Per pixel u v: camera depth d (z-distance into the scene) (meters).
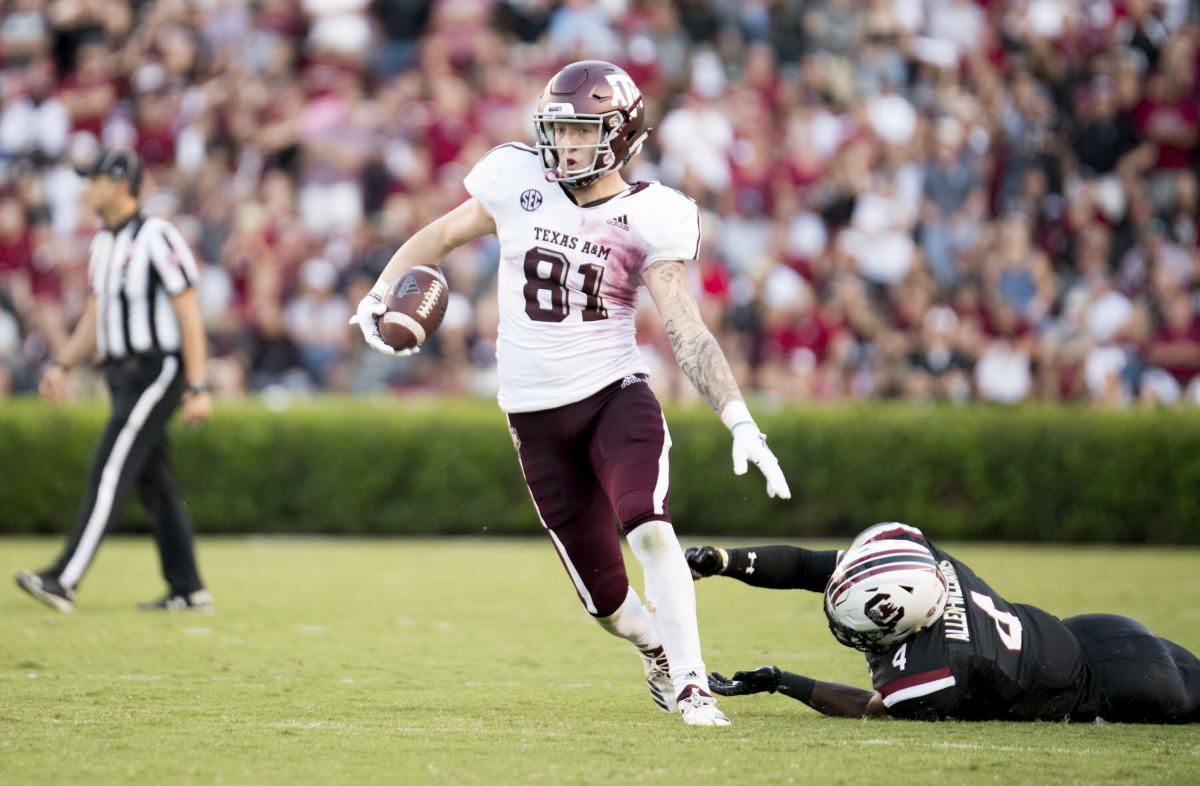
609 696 19.56
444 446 48.28
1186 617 28.66
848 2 66.75
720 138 59.88
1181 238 62.50
